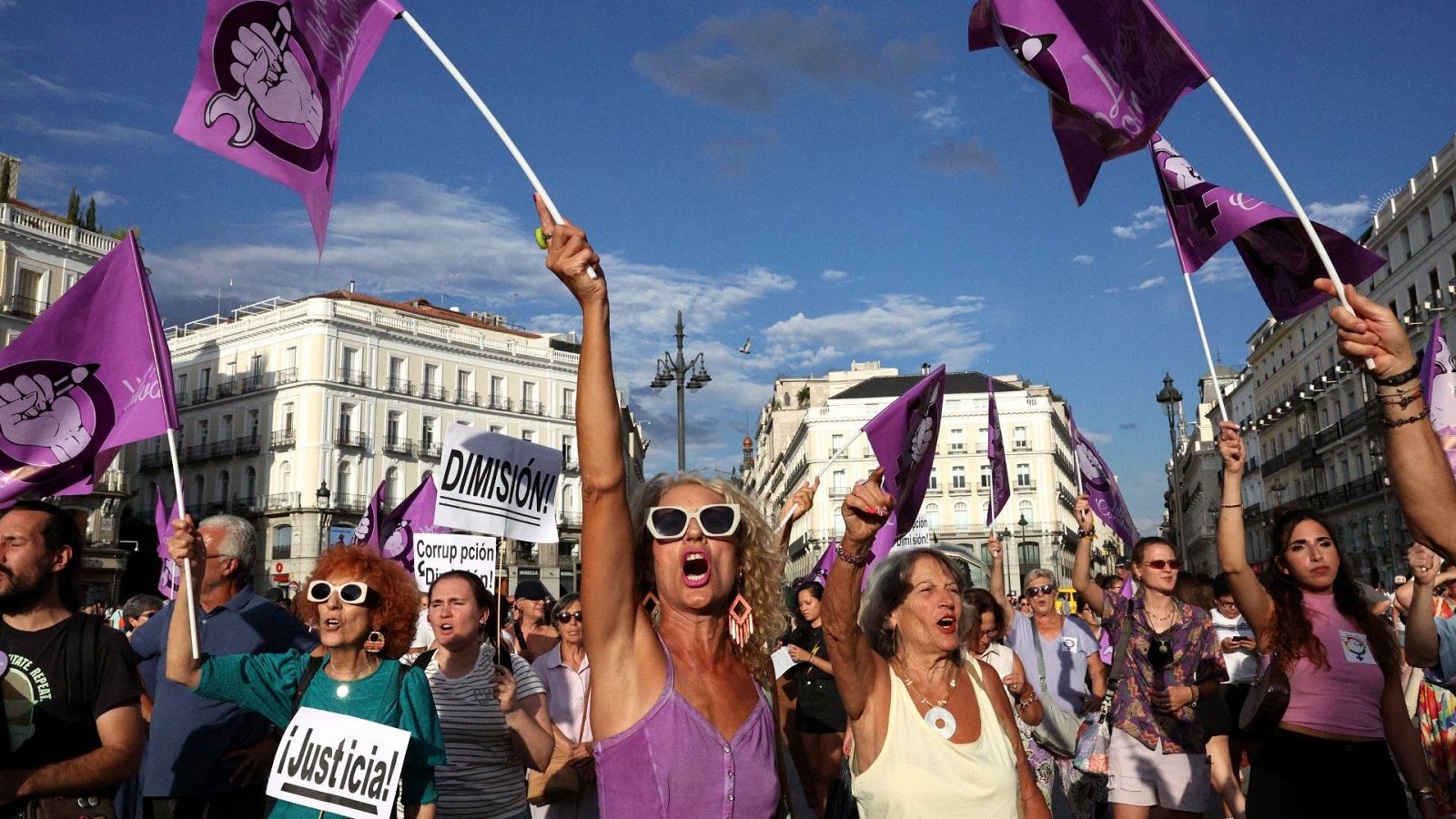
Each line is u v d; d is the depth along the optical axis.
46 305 41.94
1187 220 4.27
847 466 81.50
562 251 2.65
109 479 43.59
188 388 63.78
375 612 4.18
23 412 4.29
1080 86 3.50
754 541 3.23
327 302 58.94
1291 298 3.96
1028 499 79.69
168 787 5.06
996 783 3.57
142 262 4.53
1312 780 4.33
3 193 42.72
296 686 4.27
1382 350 2.65
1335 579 4.52
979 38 3.91
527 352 66.81
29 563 3.86
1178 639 6.00
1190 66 3.15
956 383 83.44
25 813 3.60
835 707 7.63
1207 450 86.88
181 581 4.08
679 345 26.02
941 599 3.73
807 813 8.83
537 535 8.67
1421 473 2.59
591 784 5.68
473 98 2.75
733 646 3.19
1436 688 5.82
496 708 4.99
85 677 3.85
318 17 3.36
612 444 2.68
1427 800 4.46
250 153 3.22
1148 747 5.99
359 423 59.38
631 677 2.82
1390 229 44.12
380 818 3.88
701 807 2.75
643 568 3.20
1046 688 7.51
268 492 58.62
